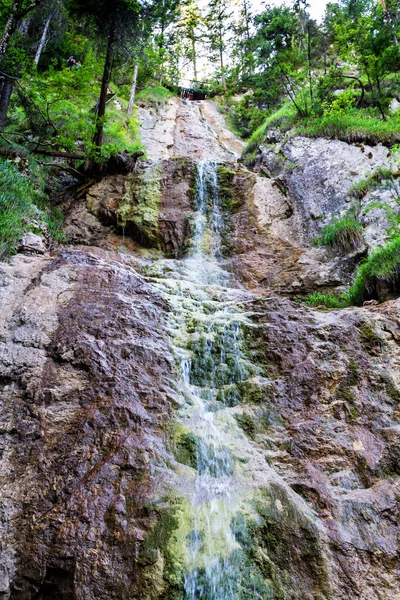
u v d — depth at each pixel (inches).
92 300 214.5
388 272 253.4
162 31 832.9
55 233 357.4
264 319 223.6
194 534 125.6
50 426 154.3
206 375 196.5
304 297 327.3
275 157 510.0
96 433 151.7
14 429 152.4
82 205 427.2
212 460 152.6
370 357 196.4
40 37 688.4
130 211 418.0
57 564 117.0
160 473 140.1
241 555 125.2
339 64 748.0
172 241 402.9
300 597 119.0
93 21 490.0
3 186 321.1
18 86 420.5
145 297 233.8
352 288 286.8
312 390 183.6
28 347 181.8
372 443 162.2
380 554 129.3
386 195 355.9
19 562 118.7
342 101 490.0
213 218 423.5
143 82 932.0
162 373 183.5
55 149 469.7
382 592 121.4
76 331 191.9
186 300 244.5
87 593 111.6
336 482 149.0
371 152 410.0
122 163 452.8
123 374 175.6
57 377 171.8
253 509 135.8
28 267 235.5
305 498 143.2
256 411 176.4
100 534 123.0
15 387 167.5
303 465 155.2
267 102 861.8
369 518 137.6
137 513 127.7
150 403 166.7
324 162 430.6
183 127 896.3
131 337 196.2
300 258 354.3
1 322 192.1
